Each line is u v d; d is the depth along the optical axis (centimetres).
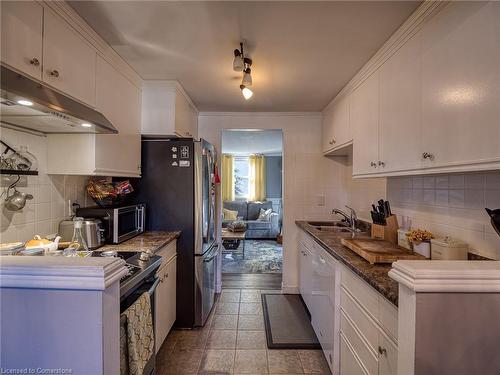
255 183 754
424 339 81
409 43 146
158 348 200
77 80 148
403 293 87
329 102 299
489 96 95
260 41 171
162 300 209
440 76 121
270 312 287
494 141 93
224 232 538
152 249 183
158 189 251
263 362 207
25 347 83
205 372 195
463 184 147
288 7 138
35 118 131
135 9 140
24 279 81
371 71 194
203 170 256
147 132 241
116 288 90
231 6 137
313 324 248
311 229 278
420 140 136
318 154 342
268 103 304
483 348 81
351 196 319
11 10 107
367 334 132
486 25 96
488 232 133
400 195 209
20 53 111
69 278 81
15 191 145
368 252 155
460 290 80
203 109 329
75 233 167
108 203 204
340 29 156
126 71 208
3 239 142
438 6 122
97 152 170
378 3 133
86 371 83
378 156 183
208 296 275
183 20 149
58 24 133
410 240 160
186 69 215
